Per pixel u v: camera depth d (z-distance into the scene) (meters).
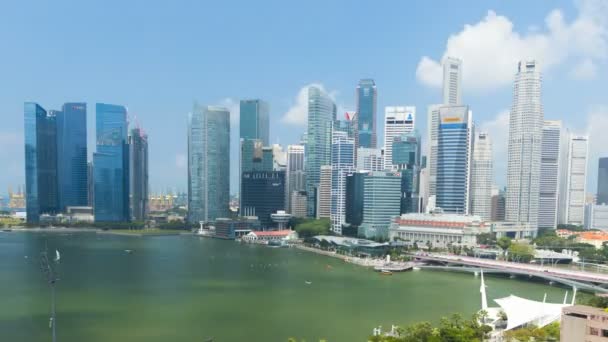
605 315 146.38
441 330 193.38
